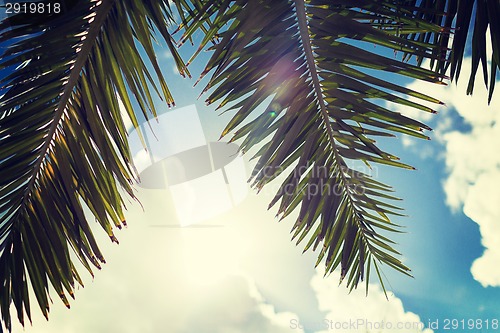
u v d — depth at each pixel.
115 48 1.20
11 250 1.13
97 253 1.17
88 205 1.20
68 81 1.16
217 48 1.10
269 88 1.19
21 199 1.14
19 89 1.12
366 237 1.48
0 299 1.12
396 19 1.12
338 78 1.19
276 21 1.14
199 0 1.43
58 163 1.18
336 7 1.13
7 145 1.11
